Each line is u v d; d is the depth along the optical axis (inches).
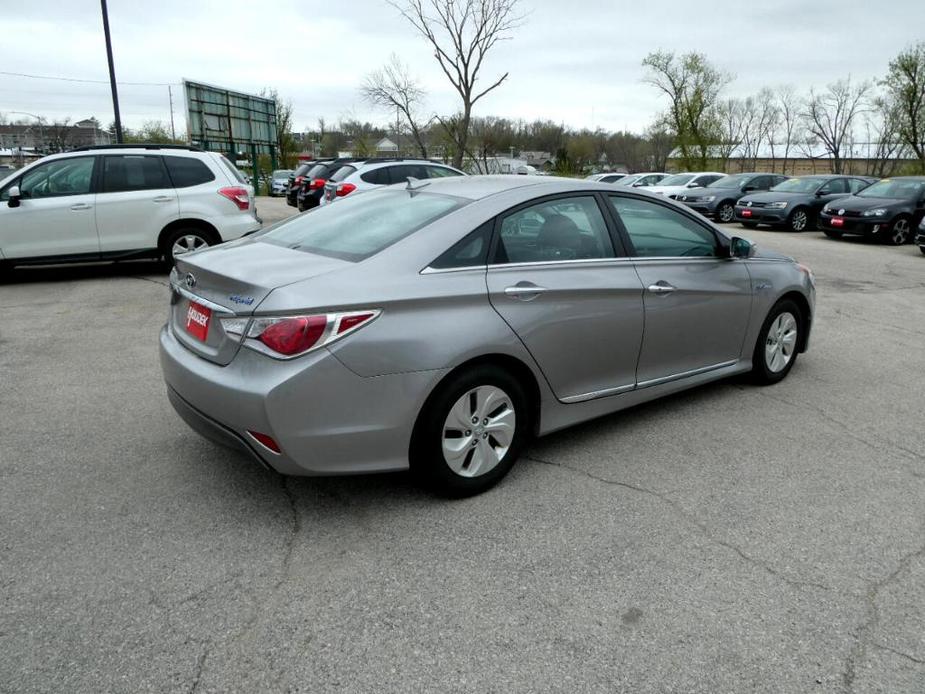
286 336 110.7
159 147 359.9
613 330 150.9
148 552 113.3
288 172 1422.2
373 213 147.2
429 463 126.7
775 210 704.4
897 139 1581.0
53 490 133.2
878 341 260.8
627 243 158.2
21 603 99.9
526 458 151.9
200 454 149.9
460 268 128.6
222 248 144.6
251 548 115.1
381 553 114.5
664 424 173.0
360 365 115.0
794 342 207.8
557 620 98.9
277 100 2000.5
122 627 95.5
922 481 144.9
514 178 158.1
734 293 180.5
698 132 1748.3
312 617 98.5
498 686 86.6
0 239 331.0
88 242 344.8
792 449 159.5
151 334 249.0
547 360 139.3
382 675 88.0
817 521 127.8
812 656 93.0
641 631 97.0
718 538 121.2
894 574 111.8
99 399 182.4
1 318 272.5
